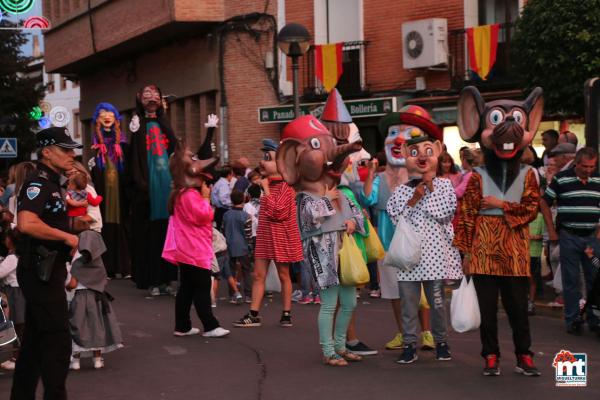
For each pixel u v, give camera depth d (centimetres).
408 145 969
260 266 1270
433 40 2255
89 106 3591
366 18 2427
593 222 1155
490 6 2253
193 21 2612
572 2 1744
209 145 1466
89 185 1205
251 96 2616
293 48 1838
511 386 873
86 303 973
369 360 1006
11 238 998
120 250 1905
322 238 968
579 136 2064
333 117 1072
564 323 1262
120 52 3136
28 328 765
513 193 911
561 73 1777
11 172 1314
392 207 971
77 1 3388
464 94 934
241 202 1538
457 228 923
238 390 885
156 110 1678
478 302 915
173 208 1181
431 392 853
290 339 1159
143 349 1108
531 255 1327
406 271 963
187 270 1180
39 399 872
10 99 4275
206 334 1184
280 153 985
